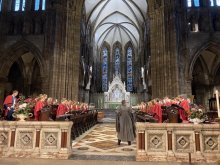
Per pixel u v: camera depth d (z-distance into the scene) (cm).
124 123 1109
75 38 2588
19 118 883
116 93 4653
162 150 784
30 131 836
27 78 3038
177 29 2298
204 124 785
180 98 1262
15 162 735
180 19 2366
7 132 848
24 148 826
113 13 4781
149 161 762
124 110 1122
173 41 2264
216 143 786
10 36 2488
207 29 2361
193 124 787
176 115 919
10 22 2544
